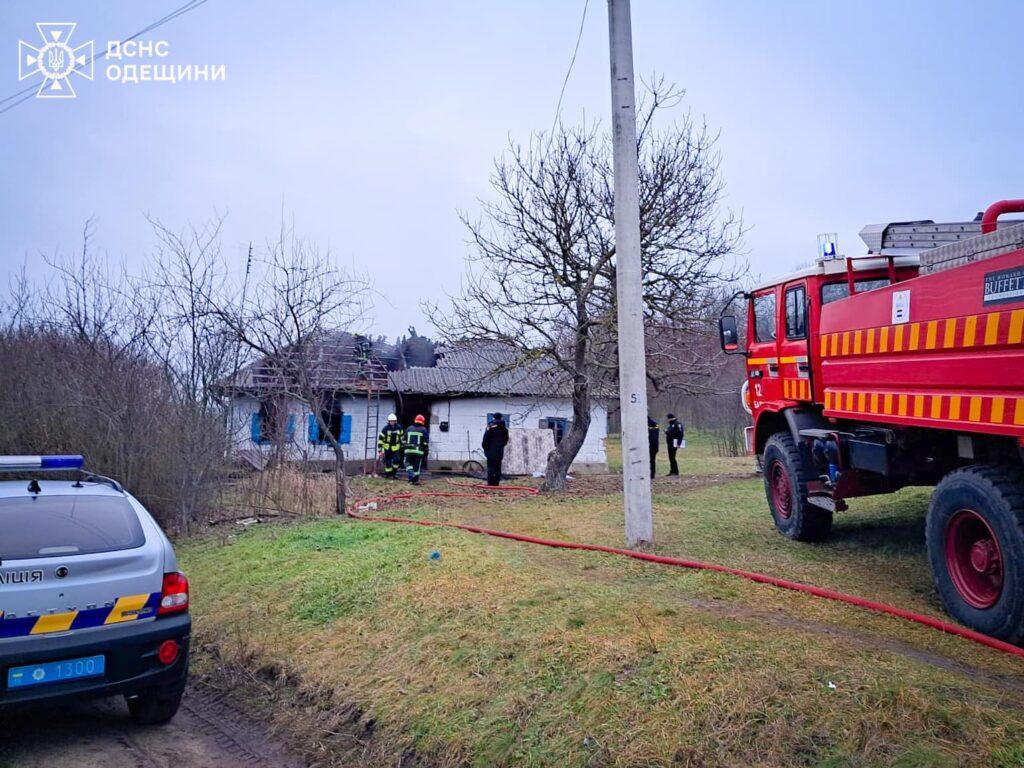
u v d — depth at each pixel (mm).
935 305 5039
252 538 9930
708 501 11078
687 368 14656
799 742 3227
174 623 4555
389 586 6398
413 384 22750
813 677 3637
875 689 3438
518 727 3932
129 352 12695
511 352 15047
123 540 4652
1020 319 4230
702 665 3941
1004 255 4367
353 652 5371
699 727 3471
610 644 4398
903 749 3043
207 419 12102
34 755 4359
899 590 5582
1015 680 3781
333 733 4570
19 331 13789
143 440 11953
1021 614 4223
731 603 5230
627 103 7496
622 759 3434
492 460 16609
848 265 6941
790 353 7867
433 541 7824
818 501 7043
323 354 13375
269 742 4645
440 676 4664
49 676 4102
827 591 5336
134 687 4355
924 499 9023
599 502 12031
